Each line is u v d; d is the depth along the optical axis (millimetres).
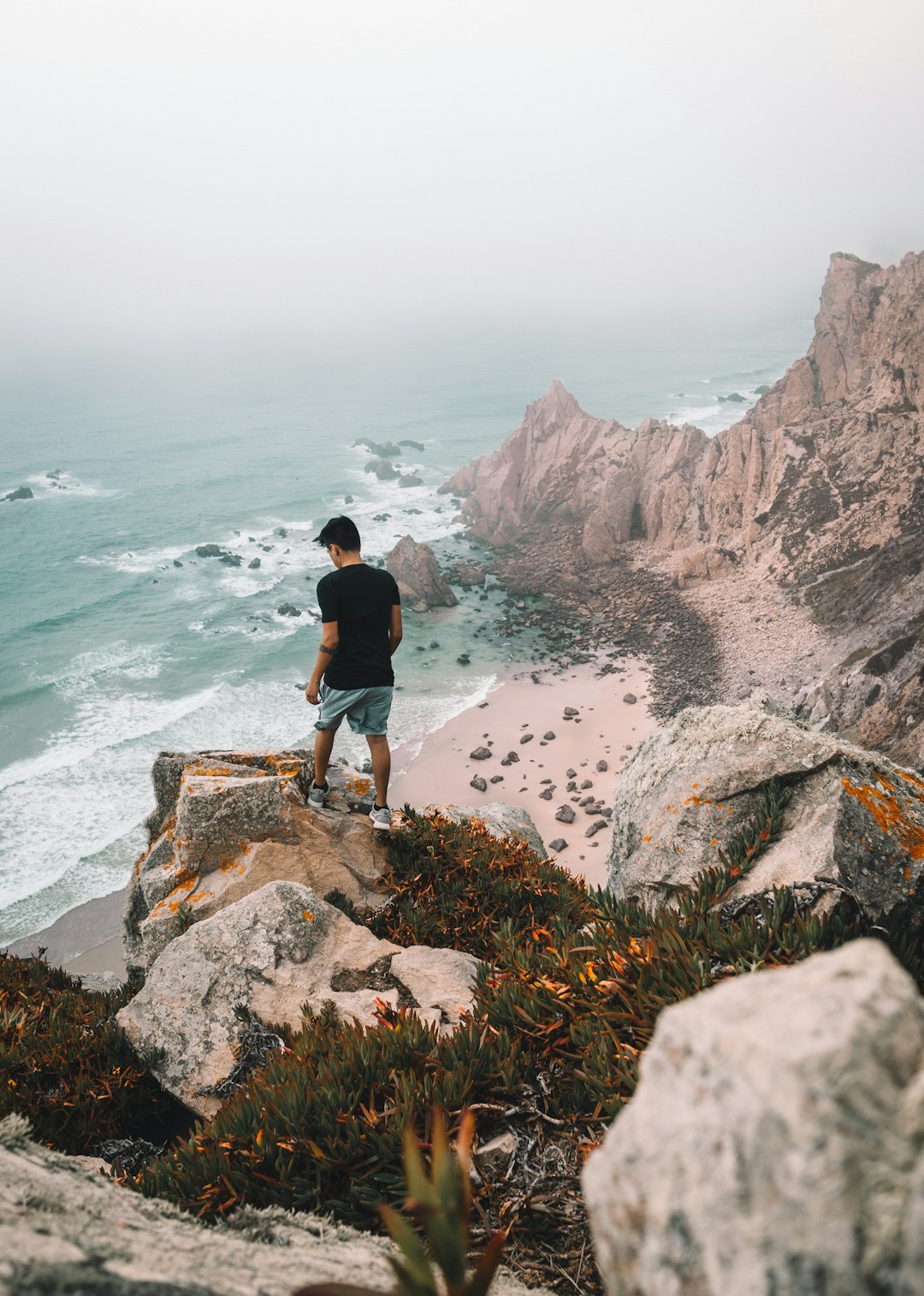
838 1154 1078
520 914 7777
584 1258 3082
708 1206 1187
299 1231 2732
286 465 173000
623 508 92625
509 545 103375
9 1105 5793
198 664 74688
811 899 4449
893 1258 982
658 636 74000
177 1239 2109
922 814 5324
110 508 136750
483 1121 3672
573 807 49719
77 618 85875
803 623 69750
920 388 77750
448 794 51969
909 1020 1219
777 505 81062
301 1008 5676
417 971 6051
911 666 50188
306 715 65250
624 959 4102
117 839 48781
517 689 66000
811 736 6176
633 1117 1412
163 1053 5844
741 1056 1253
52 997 7957
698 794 6270
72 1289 1547
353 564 7289
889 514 71625
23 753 59562
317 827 8391
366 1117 3617
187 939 6449
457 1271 1430
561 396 113812
